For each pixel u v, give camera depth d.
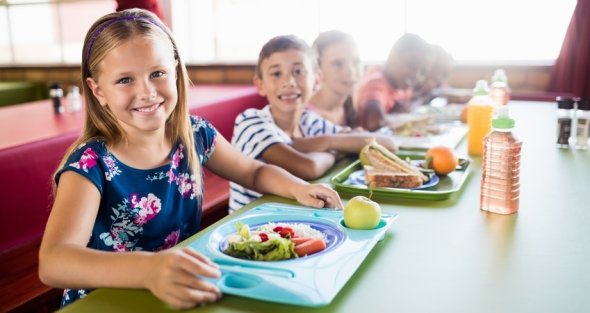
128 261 0.68
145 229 1.01
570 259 0.76
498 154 0.96
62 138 1.92
